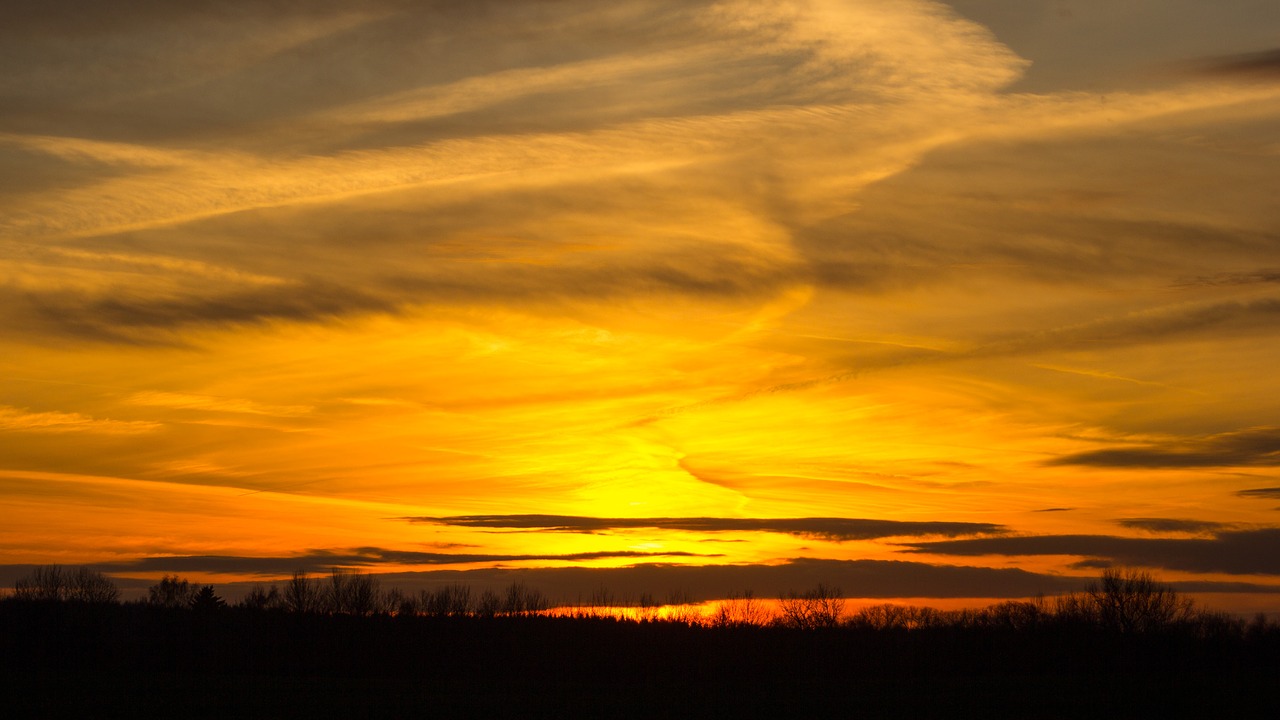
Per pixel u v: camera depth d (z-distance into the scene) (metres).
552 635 107.00
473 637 103.50
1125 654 97.75
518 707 67.25
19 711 62.22
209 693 71.56
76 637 97.69
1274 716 63.94
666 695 74.19
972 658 97.25
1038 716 64.12
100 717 60.50
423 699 70.75
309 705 66.62
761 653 99.81
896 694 74.56
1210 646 100.69
